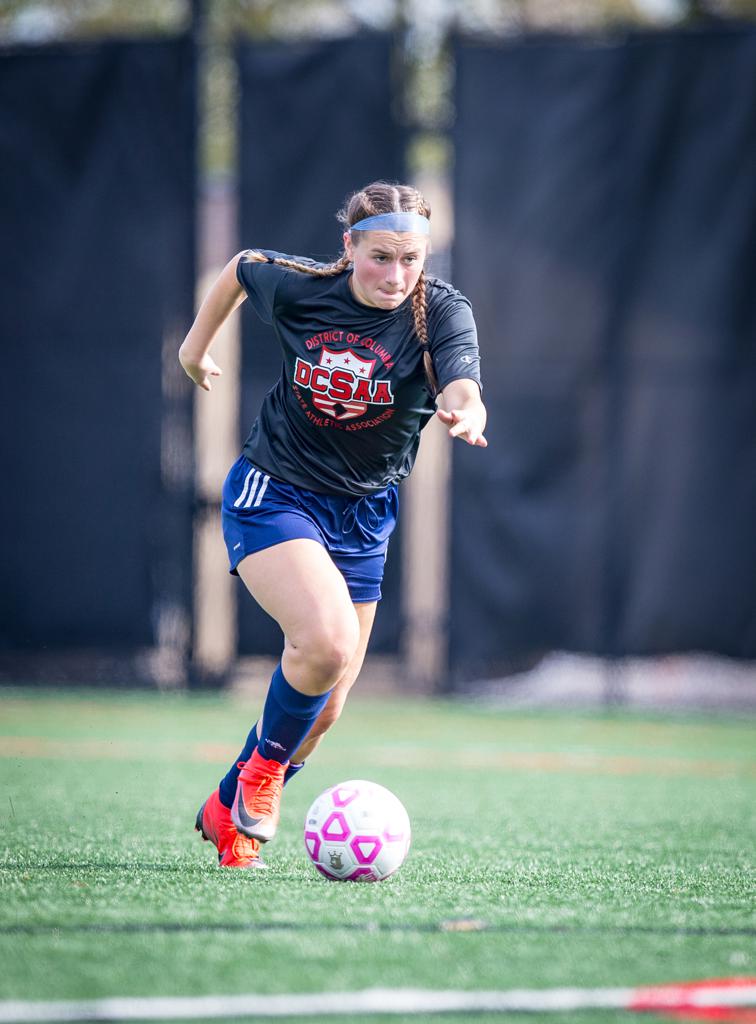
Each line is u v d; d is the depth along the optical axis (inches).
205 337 575.8
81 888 493.0
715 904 496.7
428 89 1706.4
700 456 1530.5
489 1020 327.6
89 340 1648.6
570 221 1547.7
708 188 1524.4
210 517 1651.1
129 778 962.1
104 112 1638.8
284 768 547.2
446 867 578.6
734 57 1517.0
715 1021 329.1
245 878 524.1
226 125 1975.9
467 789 951.6
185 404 1637.6
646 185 1533.0
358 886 509.0
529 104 1551.4
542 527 1550.2
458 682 1588.3
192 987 350.9
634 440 1539.1
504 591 1560.0
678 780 1034.7
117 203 1641.2
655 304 1536.7
